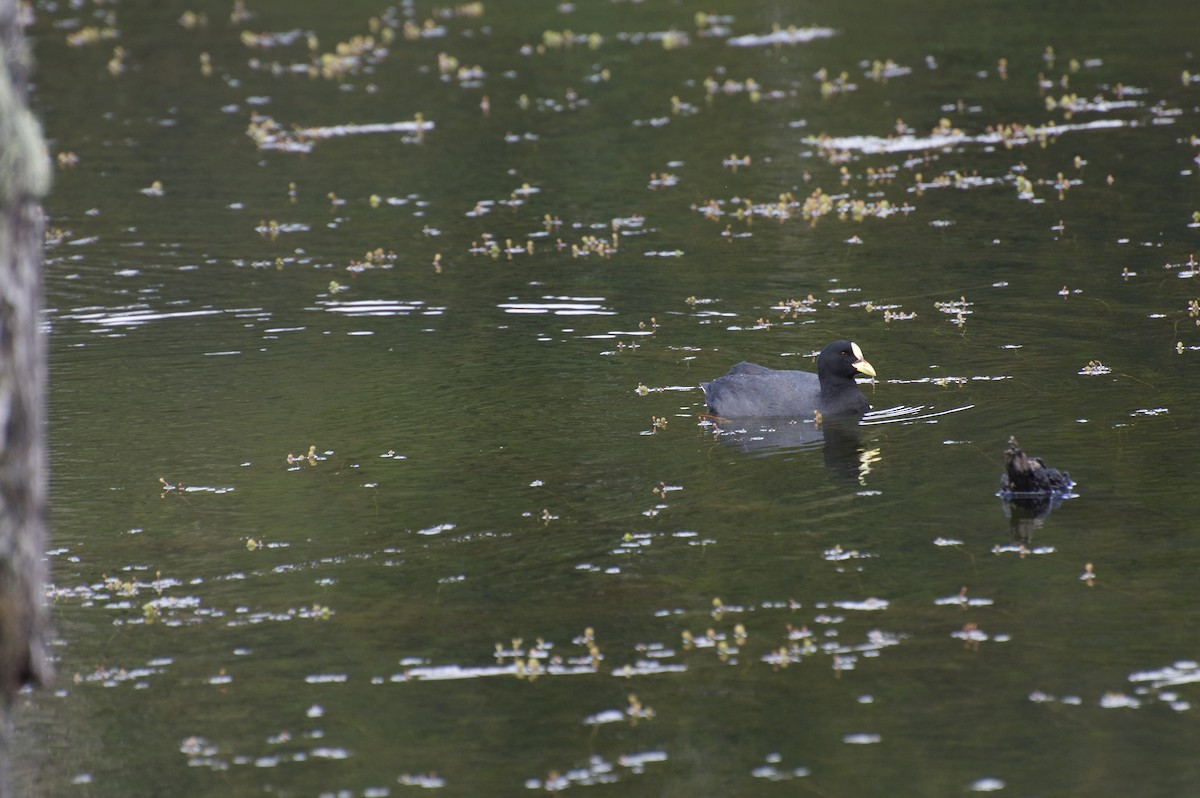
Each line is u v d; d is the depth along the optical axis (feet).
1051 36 132.16
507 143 106.01
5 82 23.12
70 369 62.13
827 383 53.78
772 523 43.62
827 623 37.09
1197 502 43.06
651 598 39.06
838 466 48.08
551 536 43.32
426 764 31.65
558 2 164.35
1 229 22.76
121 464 50.78
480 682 35.14
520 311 68.49
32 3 172.76
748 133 104.99
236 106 121.39
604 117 112.47
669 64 130.52
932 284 69.21
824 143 100.63
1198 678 33.55
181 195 95.30
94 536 44.70
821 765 30.89
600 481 47.57
